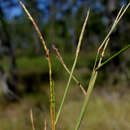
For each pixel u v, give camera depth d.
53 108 0.23
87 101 0.21
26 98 2.90
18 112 2.34
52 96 0.22
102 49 0.23
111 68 2.85
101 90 2.15
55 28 8.47
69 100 1.79
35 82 3.95
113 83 2.71
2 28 3.41
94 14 2.77
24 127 1.62
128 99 2.03
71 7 6.49
